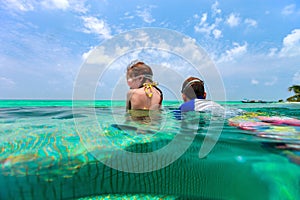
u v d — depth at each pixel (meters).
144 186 0.34
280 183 0.30
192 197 0.35
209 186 0.34
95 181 0.32
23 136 0.51
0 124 0.73
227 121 0.81
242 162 0.34
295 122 0.80
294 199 0.29
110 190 0.33
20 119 0.89
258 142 0.47
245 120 0.84
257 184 0.31
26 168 0.31
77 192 0.31
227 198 0.33
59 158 0.35
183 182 0.35
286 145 0.44
